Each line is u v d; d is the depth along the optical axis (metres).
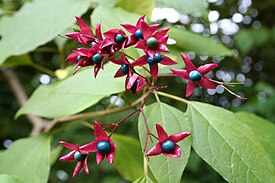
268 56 0.95
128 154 0.42
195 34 0.41
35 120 0.52
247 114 0.38
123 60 0.28
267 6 0.83
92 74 0.34
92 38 0.29
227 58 0.86
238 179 0.29
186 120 0.30
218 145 0.30
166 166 0.28
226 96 0.86
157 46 0.27
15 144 0.40
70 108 0.35
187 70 0.29
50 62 0.71
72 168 0.75
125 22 0.36
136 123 0.64
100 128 0.28
